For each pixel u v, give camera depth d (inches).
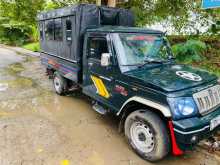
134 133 169.9
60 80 293.3
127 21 260.4
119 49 181.0
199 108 147.4
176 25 410.9
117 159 165.9
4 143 183.9
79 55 231.8
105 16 239.8
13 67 491.8
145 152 162.4
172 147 146.6
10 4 461.4
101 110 206.5
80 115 242.8
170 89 143.5
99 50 199.6
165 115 140.4
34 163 159.6
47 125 217.8
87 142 188.7
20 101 282.7
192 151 177.2
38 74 426.9
